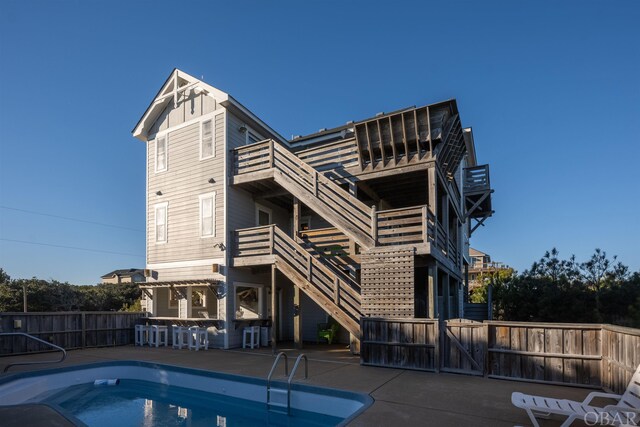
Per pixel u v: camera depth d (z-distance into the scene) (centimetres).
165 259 1280
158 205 1323
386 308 843
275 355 943
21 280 2684
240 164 1187
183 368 764
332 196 1009
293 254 1047
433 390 559
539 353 613
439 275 1117
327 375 671
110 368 845
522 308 1491
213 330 1134
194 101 1281
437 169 979
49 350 1027
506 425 405
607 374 555
